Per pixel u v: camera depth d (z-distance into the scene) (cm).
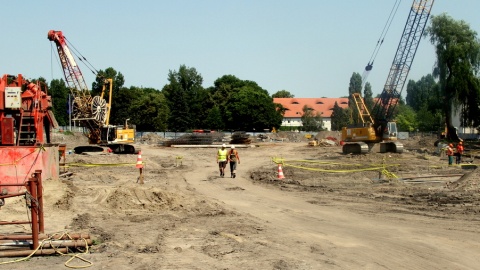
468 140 6875
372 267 934
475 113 6475
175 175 3031
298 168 3378
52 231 1274
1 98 1989
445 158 4231
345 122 12062
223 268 932
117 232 1280
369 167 3469
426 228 1317
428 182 2448
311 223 1420
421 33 5012
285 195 2100
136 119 10619
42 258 1020
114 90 10894
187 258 1010
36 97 2114
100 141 5178
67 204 1655
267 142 9000
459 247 1091
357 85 13900
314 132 11638
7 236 1085
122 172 3194
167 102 11681
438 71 6538
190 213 1591
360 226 1363
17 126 2062
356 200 1908
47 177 1966
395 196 1977
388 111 5153
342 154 5034
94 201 1744
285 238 1202
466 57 6397
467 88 6297
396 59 5159
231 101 11656
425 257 1005
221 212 1606
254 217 1528
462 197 1853
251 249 1084
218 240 1183
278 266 940
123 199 1716
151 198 1756
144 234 1256
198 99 12112
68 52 4894
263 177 2853
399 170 3173
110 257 1023
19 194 1048
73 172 3003
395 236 1217
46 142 2297
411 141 7544
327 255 1027
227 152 3088
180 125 11462
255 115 11369
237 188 2350
